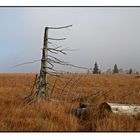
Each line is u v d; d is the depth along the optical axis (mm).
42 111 10469
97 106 10430
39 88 12984
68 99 13805
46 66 12945
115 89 19016
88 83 21734
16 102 12664
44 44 12875
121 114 9625
